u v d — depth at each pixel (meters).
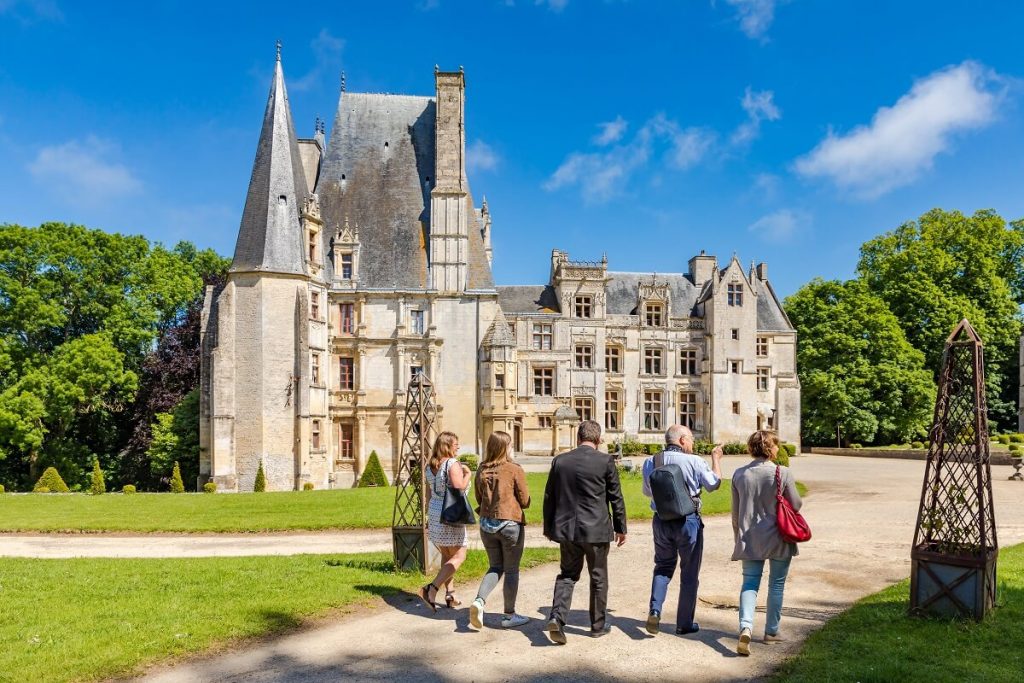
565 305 68.38
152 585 14.02
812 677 8.84
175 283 61.69
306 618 11.98
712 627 11.41
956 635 10.30
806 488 34.50
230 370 46.69
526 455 64.75
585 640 10.77
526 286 71.69
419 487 15.59
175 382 58.62
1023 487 33.53
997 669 8.95
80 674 9.38
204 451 49.28
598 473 10.70
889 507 27.73
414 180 57.44
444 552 12.57
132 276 59.06
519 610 12.62
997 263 73.06
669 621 11.84
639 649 10.33
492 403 52.69
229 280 47.66
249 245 48.25
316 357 50.38
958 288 72.75
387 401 53.38
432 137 59.00
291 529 23.53
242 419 46.50
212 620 11.56
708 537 20.77
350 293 53.50
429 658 10.11
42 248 54.25
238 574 15.04
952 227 74.00
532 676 9.34
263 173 49.69
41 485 42.12
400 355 53.34
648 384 70.06
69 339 57.59
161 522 24.78
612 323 69.75
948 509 11.77
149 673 9.60
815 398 71.12
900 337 67.88
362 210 56.09
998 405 70.25
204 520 25.08
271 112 51.00
